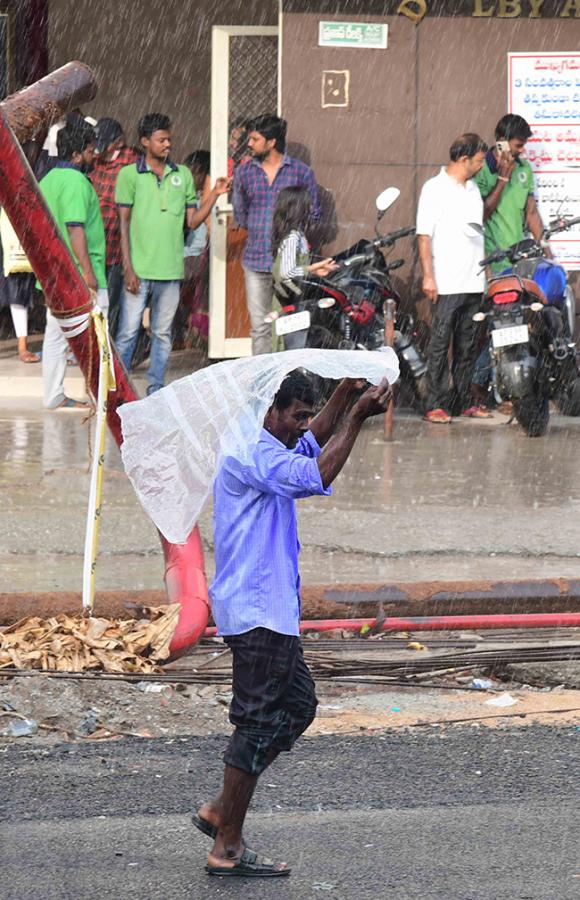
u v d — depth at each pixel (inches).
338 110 1456.7
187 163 1727.4
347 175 1465.3
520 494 1069.8
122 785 555.5
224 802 475.8
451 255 1373.0
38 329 1935.3
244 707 481.7
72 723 626.2
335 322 1353.3
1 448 1233.4
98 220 1364.4
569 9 1444.4
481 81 1457.9
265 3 1866.4
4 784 554.9
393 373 487.5
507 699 673.0
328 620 772.6
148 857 487.8
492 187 1435.8
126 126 1887.3
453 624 764.6
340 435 475.8
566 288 1366.9
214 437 504.7
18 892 458.9
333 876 471.8
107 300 1389.0
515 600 780.6
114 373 747.4
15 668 679.7
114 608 742.5
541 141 1467.8
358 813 526.6
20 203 709.3
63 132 1344.7
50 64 1870.1
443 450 1254.9
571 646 739.4
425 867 477.7
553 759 586.2
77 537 929.5
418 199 1466.5
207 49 1876.2
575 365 1327.5
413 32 1449.3
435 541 922.1
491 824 514.9
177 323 1835.6
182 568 751.7
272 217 1413.6
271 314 1327.5
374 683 694.5
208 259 1736.0
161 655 698.8
